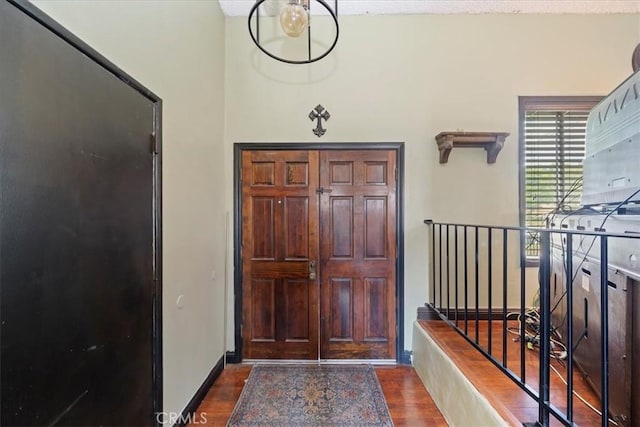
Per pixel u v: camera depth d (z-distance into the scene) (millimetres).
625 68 3119
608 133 1787
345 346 3154
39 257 1044
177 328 2082
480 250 3127
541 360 1466
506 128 3143
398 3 3012
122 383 1487
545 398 1451
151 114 1770
